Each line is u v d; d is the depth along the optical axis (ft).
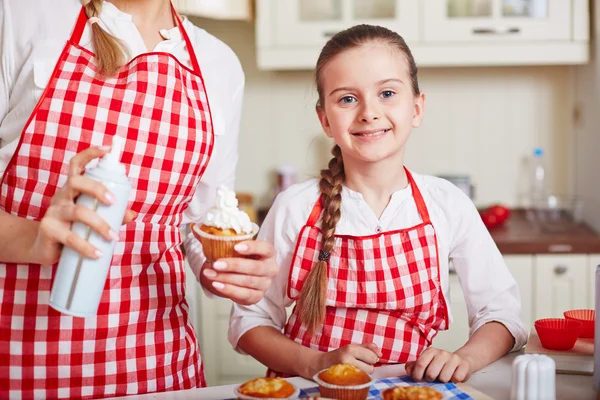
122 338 4.37
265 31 9.55
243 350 4.87
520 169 10.66
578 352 4.26
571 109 10.48
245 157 10.88
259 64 9.61
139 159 4.42
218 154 4.91
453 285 8.73
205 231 3.88
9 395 4.26
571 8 9.33
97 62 4.40
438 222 4.97
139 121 4.40
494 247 5.07
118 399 3.93
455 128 10.67
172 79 4.49
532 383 3.55
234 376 9.11
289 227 5.03
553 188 10.62
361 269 4.76
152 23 4.73
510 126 10.61
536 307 8.80
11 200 4.33
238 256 3.89
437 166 10.75
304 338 4.83
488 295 4.96
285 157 10.84
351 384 3.64
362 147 4.75
